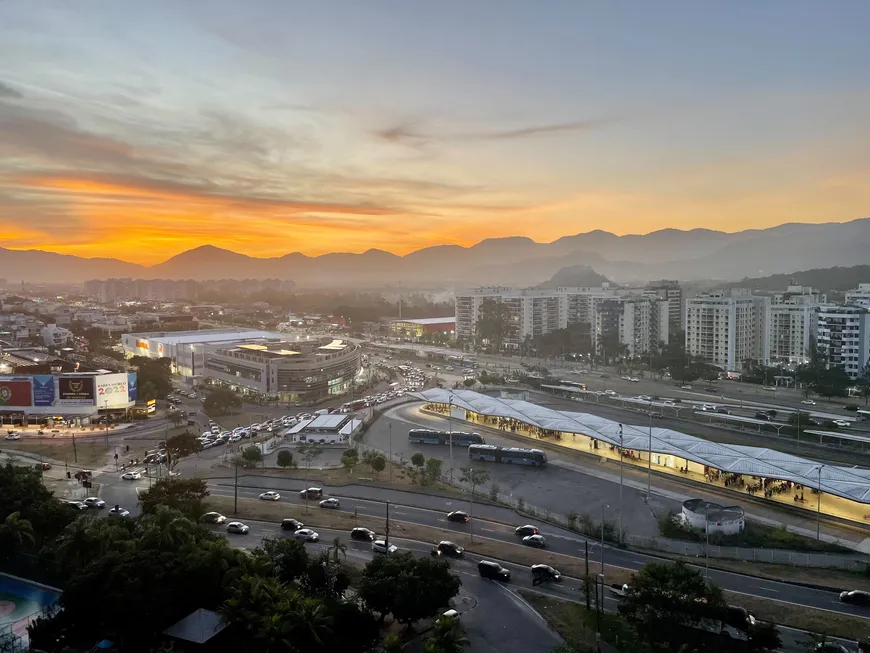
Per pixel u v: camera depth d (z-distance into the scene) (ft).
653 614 219.00
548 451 523.70
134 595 207.21
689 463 458.91
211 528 338.75
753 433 574.97
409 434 564.30
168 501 321.11
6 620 233.76
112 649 206.90
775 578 280.51
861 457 498.69
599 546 321.32
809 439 552.00
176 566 224.53
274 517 356.38
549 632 231.91
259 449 480.64
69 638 211.82
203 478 443.32
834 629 232.32
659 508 387.75
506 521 357.41
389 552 287.89
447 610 244.22
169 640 203.72
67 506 321.73
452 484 431.84
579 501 401.29
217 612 209.97
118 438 585.22
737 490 411.34
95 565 221.46
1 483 321.52
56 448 543.39
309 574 237.66
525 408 599.16
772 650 216.95
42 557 266.16
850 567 295.28
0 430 614.34
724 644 214.28
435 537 327.88
